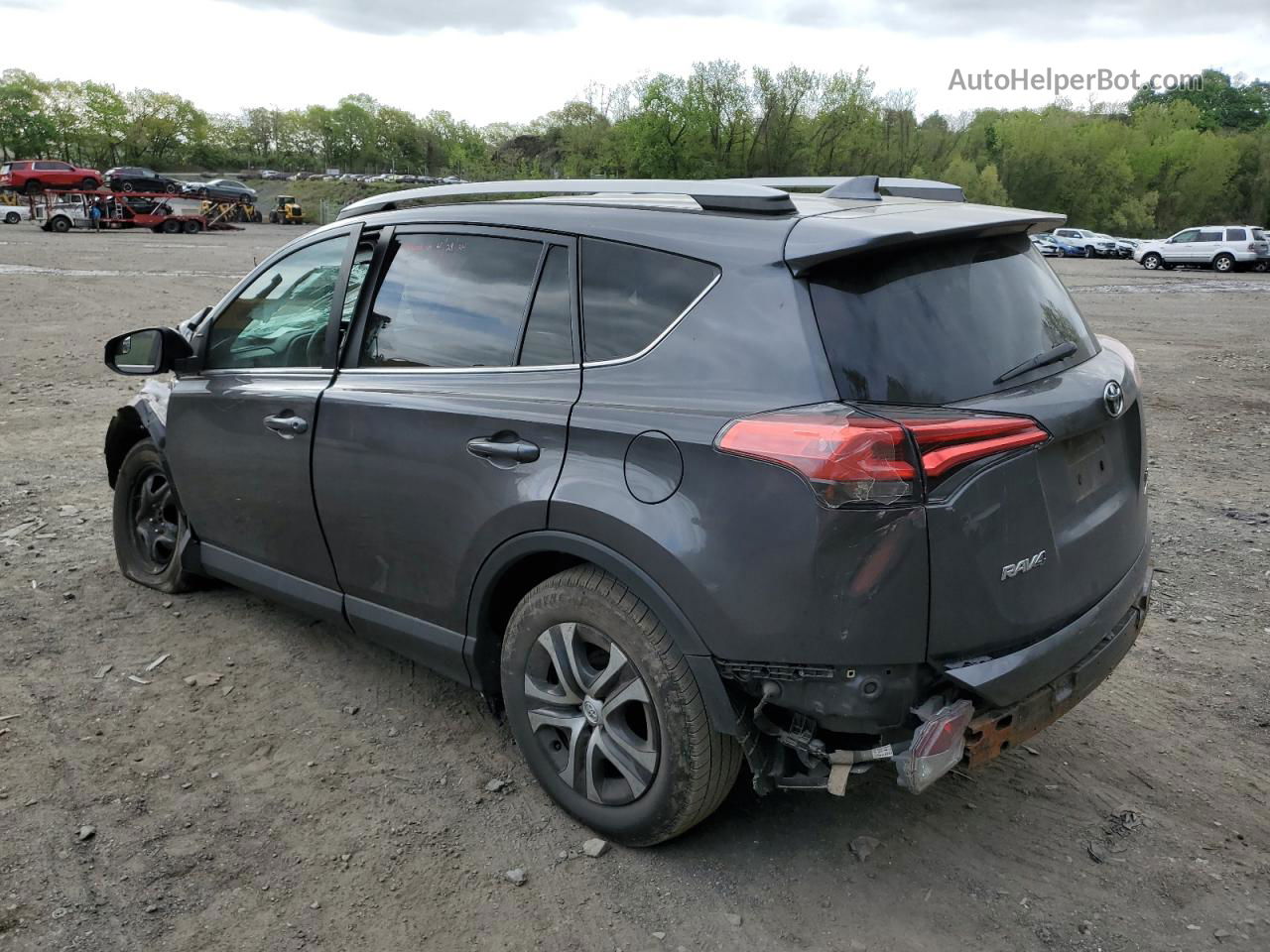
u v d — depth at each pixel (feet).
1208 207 325.83
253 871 8.91
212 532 13.44
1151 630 14.52
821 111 223.30
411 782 10.34
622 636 8.56
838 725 7.77
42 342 41.78
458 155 351.05
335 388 11.05
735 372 7.98
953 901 8.75
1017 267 9.23
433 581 10.23
